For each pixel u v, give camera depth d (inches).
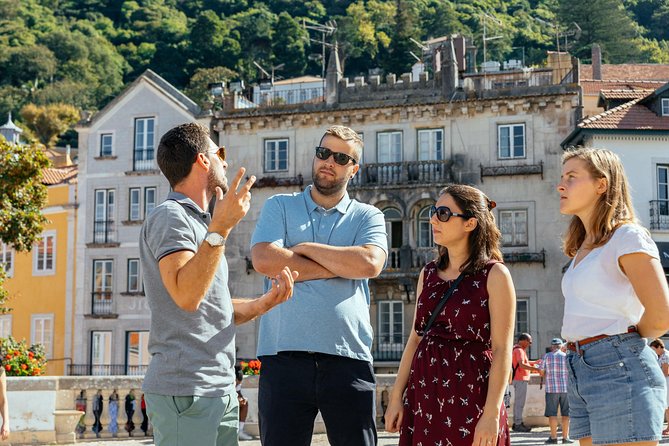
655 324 209.9
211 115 1680.6
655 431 209.2
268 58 4660.4
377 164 1578.5
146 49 5196.9
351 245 254.8
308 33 4817.9
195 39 4805.6
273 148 1646.2
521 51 4087.1
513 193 1524.4
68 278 1754.4
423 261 1540.4
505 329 228.4
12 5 5565.9
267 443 243.4
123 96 1753.2
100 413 687.1
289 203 260.5
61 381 679.1
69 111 4650.6
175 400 195.2
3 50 5078.7
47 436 639.1
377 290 1556.3
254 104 1867.6
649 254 211.9
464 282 233.9
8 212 1067.9
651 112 1428.4
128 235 1727.4
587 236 227.6
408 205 1557.6
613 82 2057.1
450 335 231.9
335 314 245.1
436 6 4613.7
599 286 217.3
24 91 4877.0
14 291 1809.8
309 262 246.2
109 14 5856.3
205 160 207.8
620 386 211.8
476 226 236.5
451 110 1557.6
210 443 196.7
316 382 242.4
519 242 1513.3
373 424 247.1
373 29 4490.7
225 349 203.2
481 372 228.5
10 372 749.9
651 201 1389.0
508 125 1540.4
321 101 1648.6
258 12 5078.7
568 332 223.1
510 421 772.6
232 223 187.8
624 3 4704.7
